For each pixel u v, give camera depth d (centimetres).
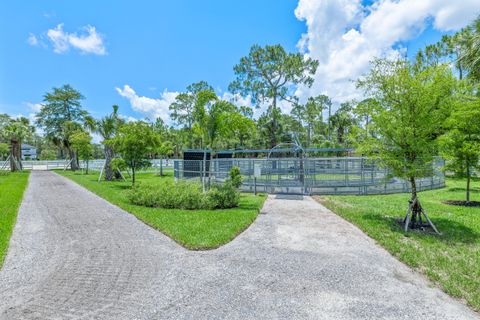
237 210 777
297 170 1218
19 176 2208
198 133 1019
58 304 281
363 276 347
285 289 312
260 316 257
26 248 462
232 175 1068
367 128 647
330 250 450
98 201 962
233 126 974
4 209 779
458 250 436
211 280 337
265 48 3145
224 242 490
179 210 779
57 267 380
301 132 4394
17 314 263
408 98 578
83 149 2598
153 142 1428
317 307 273
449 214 711
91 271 366
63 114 3781
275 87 3378
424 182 1280
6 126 3127
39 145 7669
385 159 610
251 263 393
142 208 808
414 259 395
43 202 934
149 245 479
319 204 903
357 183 1164
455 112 595
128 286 322
